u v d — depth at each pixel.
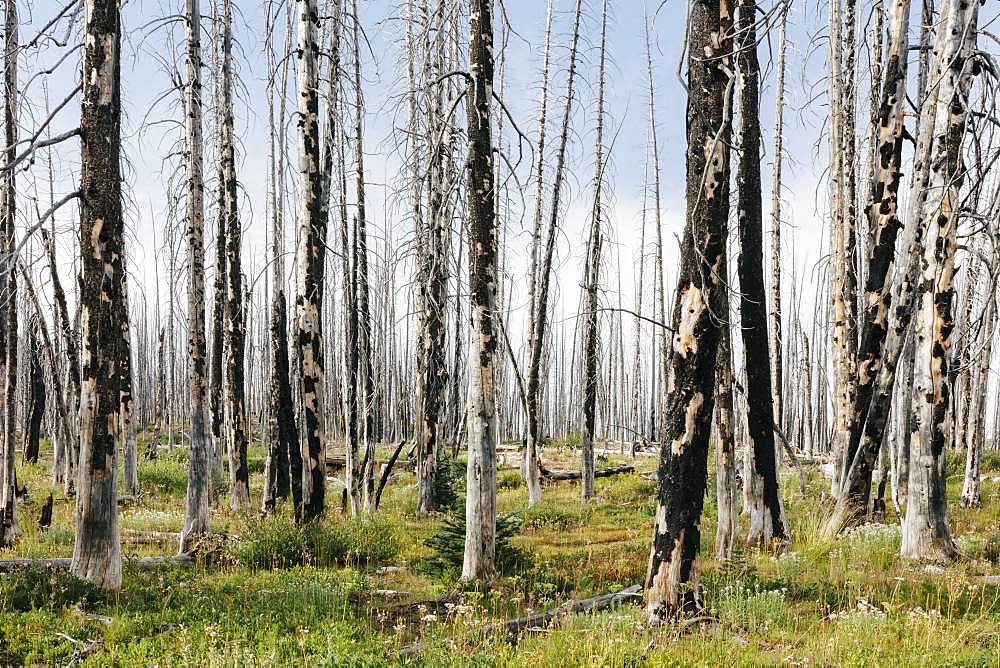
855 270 15.79
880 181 12.61
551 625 7.38
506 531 11.55
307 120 14.81
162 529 16.12
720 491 11.32
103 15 9.75
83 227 9.70
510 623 8.02
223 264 19.56
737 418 19.39
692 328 7.37
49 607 8.39
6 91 13.27
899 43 12.23
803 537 12.74
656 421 46.47
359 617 8.67
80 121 9.77
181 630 7.42
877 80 14.70
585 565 11.51
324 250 17.05
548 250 21.75
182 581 10.45
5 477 13.13
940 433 10.72
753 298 12.29
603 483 25.62
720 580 9.34
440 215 11.09
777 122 18.67
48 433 41.81
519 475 27.48
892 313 12.09
